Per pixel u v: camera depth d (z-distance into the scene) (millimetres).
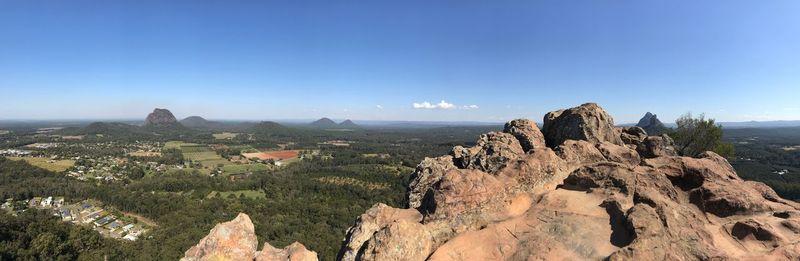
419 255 22391
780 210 26281
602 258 20531
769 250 20984
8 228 101438
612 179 28484
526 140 38625
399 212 27344
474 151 36562
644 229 21219
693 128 58062
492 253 22094
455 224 24719
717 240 22609
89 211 145625
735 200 26359
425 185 33250
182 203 152500
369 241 22656
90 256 94562
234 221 28094
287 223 133000
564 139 40562
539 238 22703
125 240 112188
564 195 27891
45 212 130875
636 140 43625
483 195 26000
